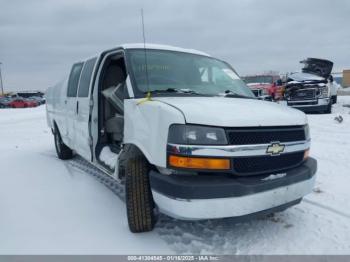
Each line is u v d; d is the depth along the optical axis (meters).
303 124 3.30
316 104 13.88
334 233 3.33
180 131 2.76
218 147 2.72
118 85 4.30
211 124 2.75
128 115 3.41
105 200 4.27
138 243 3.13
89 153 4.63
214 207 2.67
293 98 14.38
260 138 2.89
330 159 6.33
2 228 3.49
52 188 4.79
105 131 4.57
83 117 4.74
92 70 4.59
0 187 4.88
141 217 3.23
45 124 15.09
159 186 2.87
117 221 3.62
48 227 3.50
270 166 2.99
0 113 23.56
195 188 2.65
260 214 2.91
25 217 3.76
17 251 3.02
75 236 3.29
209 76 4.28
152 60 3.97
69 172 5.68
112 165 3.78
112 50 4.23
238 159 2.80
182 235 3.29
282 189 2.95
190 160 2.73
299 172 3.14
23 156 7.21
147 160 3.23
